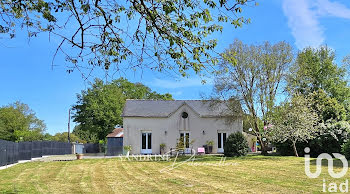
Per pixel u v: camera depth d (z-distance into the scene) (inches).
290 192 350.9
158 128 1159.6
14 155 840.9
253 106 954.1
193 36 229.3
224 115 1013.2
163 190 377.4
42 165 749.3
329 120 910.4
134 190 381.4
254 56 942.4
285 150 981.8
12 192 369.4
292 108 846.5
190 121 1167.0
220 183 423.5
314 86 1274.6
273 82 940.6
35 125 2110.0
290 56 951.0
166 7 198.5
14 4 233.0
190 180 456.1
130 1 210.1
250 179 457.7
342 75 1284.4
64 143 1413.6
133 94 1806.1
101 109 1565.0
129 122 1156.5
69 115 1644.9
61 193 364.5
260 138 990.4
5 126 1780.3
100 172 581.9
